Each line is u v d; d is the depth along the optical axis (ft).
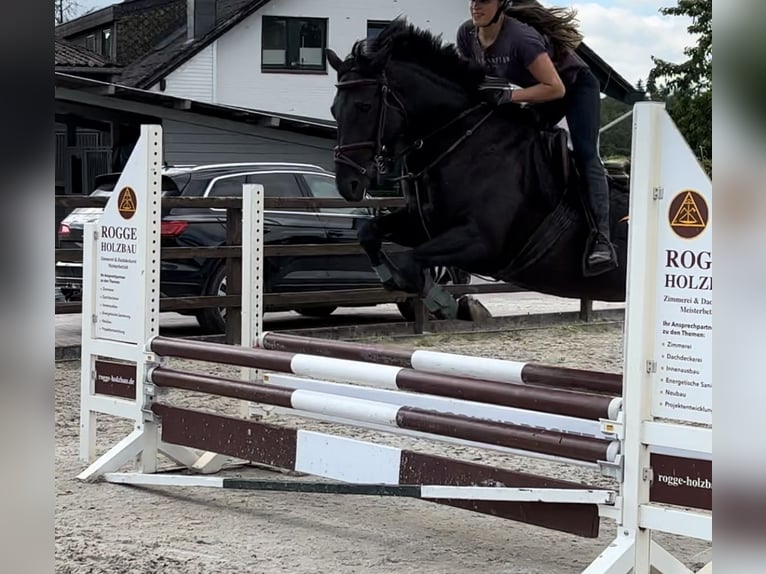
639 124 10.52
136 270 16.44
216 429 15.33
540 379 12.73
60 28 91.04
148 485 16.03
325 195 32.94
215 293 29.22
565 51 14.23
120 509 14.80
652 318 10.64
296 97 69.92
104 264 17.10
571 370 12.61
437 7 71.36
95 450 17.42
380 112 14.03
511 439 11.81
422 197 14.48
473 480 12.27
